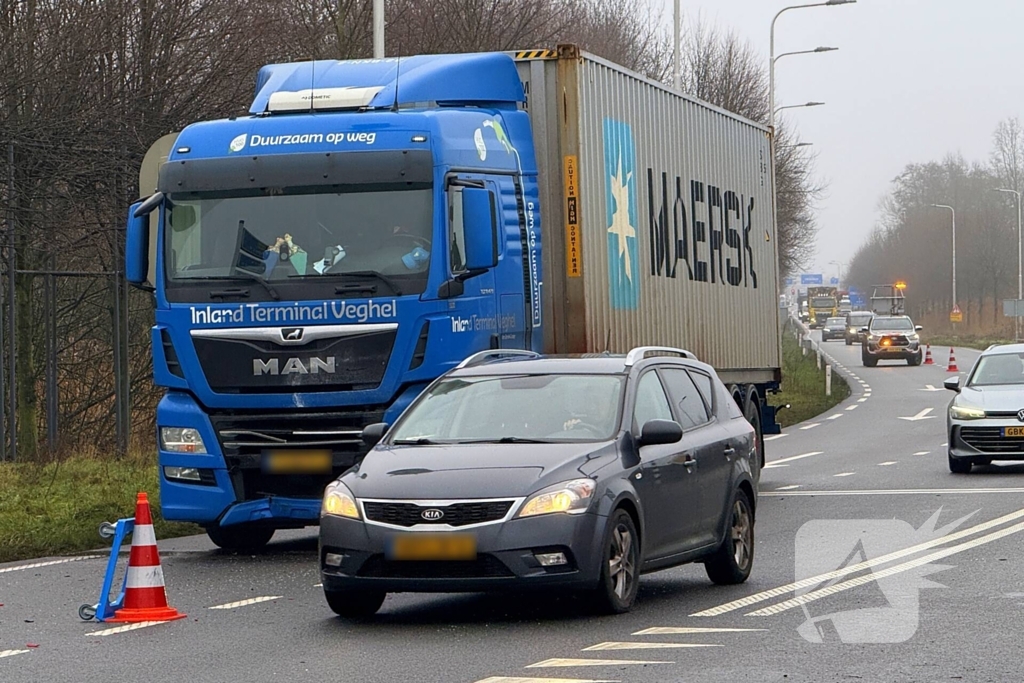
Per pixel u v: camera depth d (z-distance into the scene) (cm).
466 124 4300
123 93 7406
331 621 3062
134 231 4256
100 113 7231
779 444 8988
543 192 4762
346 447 4066
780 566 3812
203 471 4156
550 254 4750
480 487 2892
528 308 4516
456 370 3472
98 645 2802
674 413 3434
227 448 4141
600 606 2984
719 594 3356
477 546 2838
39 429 7756
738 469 3575
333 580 2944
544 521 2861
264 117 4303
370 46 9738
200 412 4147
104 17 7244
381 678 2412
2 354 6856
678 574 3762
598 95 4981
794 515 5025
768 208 7344
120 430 7225
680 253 5881
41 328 7812
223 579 3769
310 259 4091
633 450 3147
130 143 7256
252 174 4153
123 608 3134
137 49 7506
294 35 8562
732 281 6650
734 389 6488
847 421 11062
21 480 5997
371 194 4106
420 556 2856
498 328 4297
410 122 4144
